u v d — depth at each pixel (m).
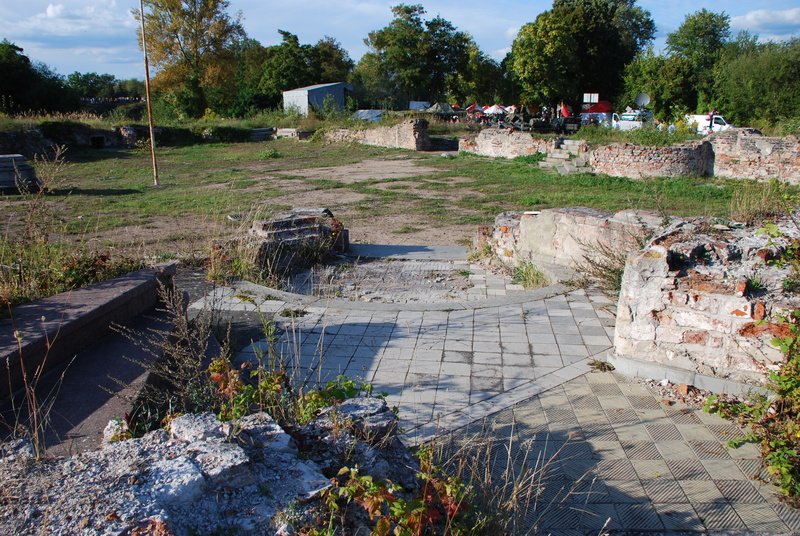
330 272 8.78
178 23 45.19
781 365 3.90
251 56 68.06
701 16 47.91
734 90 29.19
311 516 2.14
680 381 4.48
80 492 2.06
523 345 5.32
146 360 3.94
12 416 3.22
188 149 31.08
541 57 39.91
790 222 5.30
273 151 27.41
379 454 2.69
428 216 13.59
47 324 3.86
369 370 4.84
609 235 7.40
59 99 42.62
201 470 2.20
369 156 27.09
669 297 4.49
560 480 3.38
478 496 2.90
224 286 7.15
